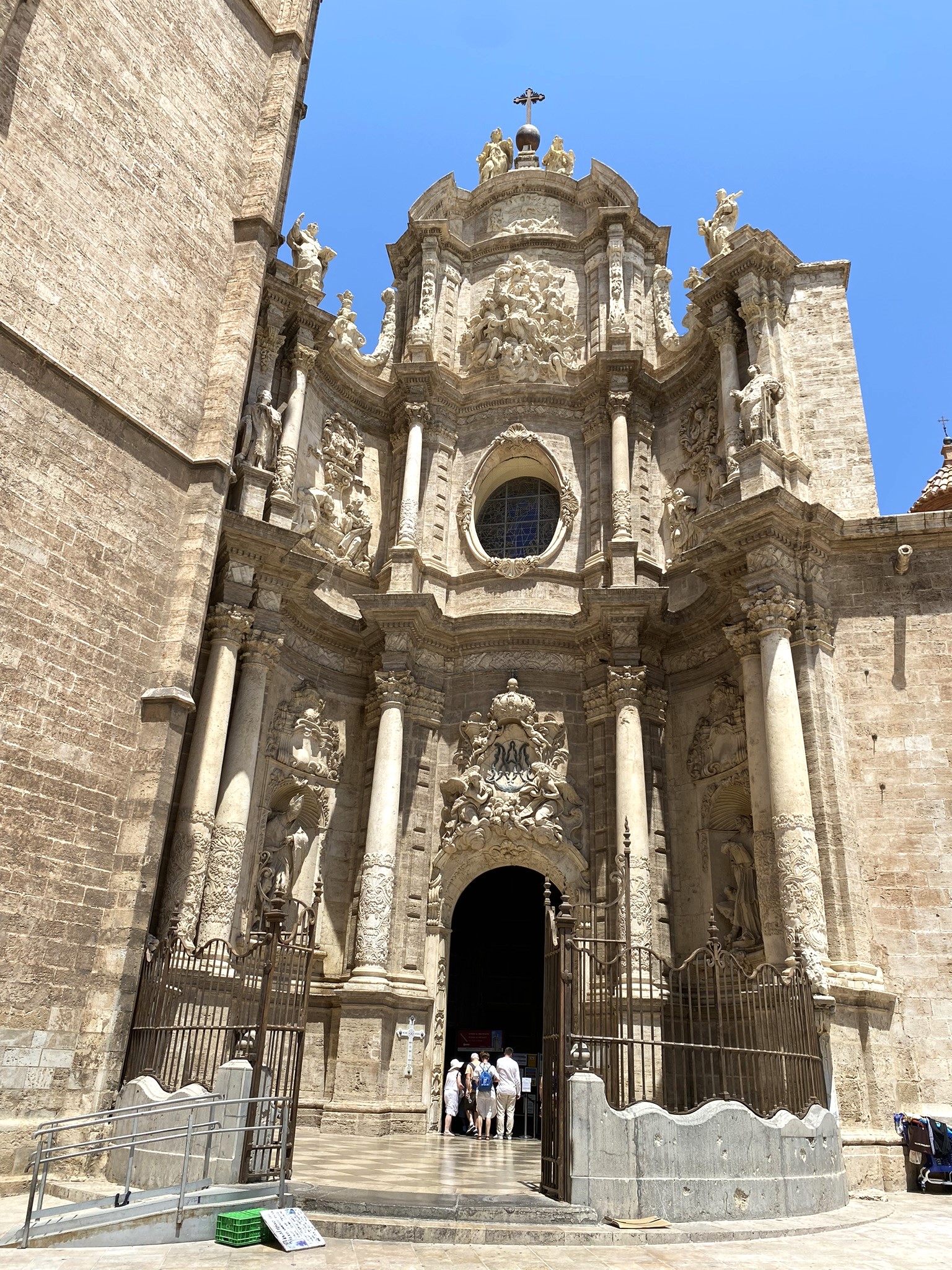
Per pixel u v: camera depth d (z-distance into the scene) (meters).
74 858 14.71
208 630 20.42
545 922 12.71
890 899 17.97
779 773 18.11
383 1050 20.28
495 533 27.17
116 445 16.80
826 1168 13.48
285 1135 10.56
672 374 26.36
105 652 15.91
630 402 25.97
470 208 30.42
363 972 20.62
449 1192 11.05
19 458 15.02
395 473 26.75
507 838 22.66
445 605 25.55
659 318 27.56
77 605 15.56
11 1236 9.40
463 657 24.70
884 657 19.50
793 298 23.11
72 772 14.97
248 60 22.11
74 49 17.22
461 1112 22.12
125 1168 12.45
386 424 27.64
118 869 15.21
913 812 18.39
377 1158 14.77
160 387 18.00
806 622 19.53
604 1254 9.22
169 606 17.20
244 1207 9.82
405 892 22.22
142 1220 9.20
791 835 17.62
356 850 22.86
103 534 16.25
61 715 14.98
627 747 21.84
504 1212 10.13
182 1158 11.30
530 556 26.14
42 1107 13.52
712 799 21.33
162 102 19.23
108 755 15.59
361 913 21.27
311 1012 21.12
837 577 20.25
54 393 15.78
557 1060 11.78
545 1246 9.52
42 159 16.22
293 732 22.45
